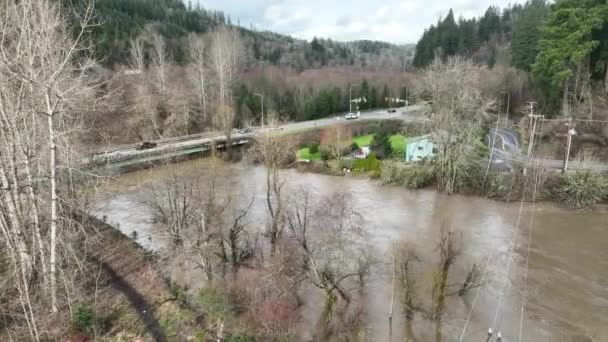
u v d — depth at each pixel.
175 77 82.31
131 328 20.92
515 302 25.34
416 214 40.31
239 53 100.88
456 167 45.28
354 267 27.38
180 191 34.25
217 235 30.34
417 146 54.94
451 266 29.28
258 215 37.47
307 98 87.81
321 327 23.28
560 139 51.34
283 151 46.03
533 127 48.03
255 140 54.81
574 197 40.56
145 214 38.03
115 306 22.55
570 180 40.59
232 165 58.28
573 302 25.33
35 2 20.66
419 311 24.20
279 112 83.25
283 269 26.44
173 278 26.84
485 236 34.88
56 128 23.44
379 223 37.88
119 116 60.66
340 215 29.72
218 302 22.80
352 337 22.47
